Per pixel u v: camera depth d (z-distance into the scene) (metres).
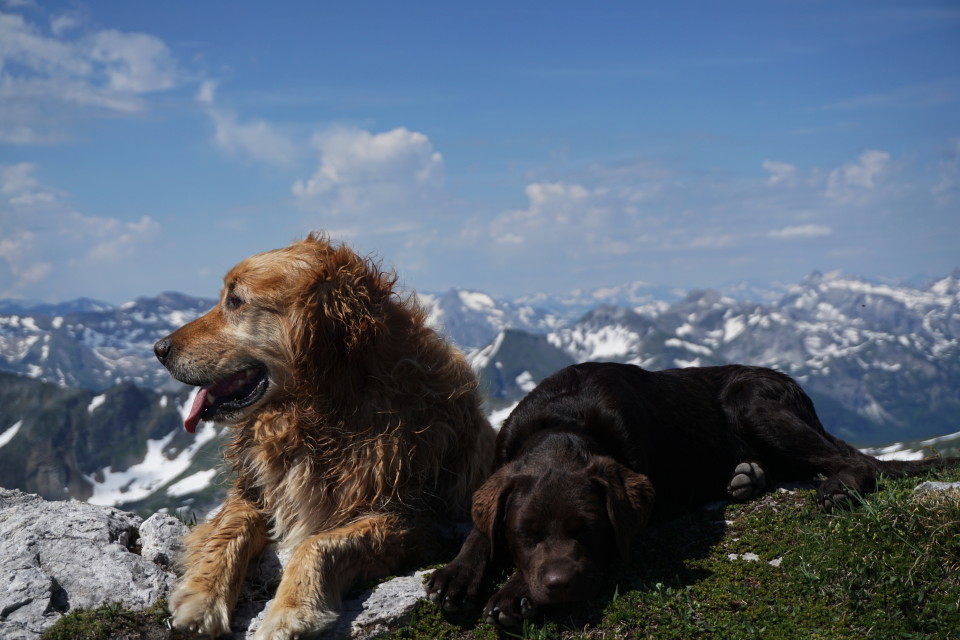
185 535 1.41
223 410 1.39
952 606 1.14
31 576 1.29
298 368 1.35
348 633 1.19
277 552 1.36
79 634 1.21
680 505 1.45
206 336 1.38
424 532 1.37
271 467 1.36
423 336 1.44
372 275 1.42
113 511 1.50
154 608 1.26
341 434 1.35
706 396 1.54
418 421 1.39
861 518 1.29
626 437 1.33
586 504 1.18
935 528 1.23
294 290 1.36
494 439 1.56
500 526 1.23
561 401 1.39
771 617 1.15
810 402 1.58
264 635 1.15
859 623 1.14
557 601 1.13
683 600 1.18
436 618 1.21
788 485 1.49
